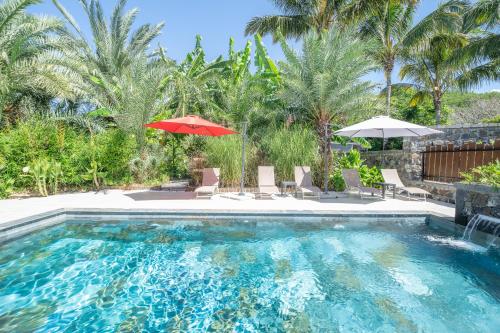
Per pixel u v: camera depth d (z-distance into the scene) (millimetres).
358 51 11047
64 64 10969
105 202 7590
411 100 22781
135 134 11586
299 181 9211
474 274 4066
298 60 11695
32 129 9133
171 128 8922
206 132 9227
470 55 14195
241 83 14516
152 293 3547
